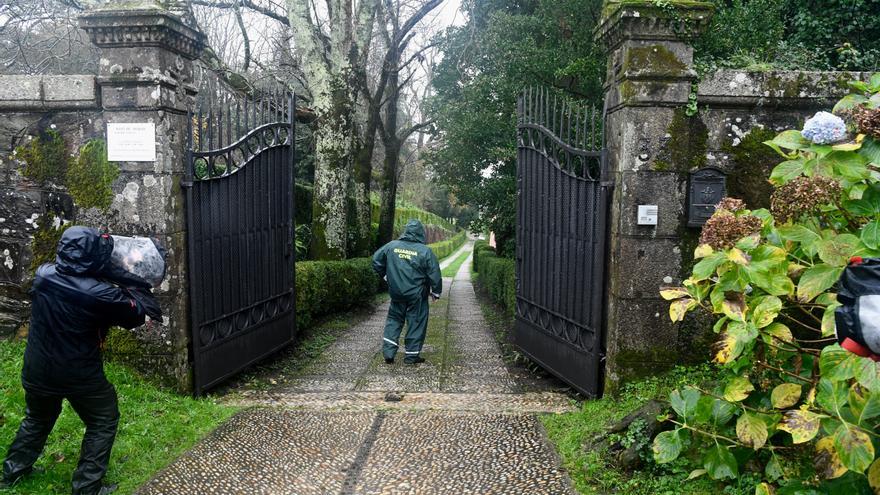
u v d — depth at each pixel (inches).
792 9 293.7
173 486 129.7
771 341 119.8
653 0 165.9
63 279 116.5
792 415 106.3
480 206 483.8
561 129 202.5
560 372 207.6
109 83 178.2
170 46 180.7
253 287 229.0
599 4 339.3
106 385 124.2
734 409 120.7
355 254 629.0
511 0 454.9
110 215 182.4
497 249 561.3
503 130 402.0
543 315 221.3
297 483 137.1
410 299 261.1
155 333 184.7
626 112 170.4
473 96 407.8
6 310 192.2
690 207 170.6
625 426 145.3
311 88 483.5
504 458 147.9
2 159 188.2
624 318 174.6
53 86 180.4
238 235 216.5
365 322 403.9
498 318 402.3
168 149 180.4
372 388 217.2
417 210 1449.3
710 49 233.5
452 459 148.8
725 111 171.9
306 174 679.1
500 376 235.1
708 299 156.7
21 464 122.4
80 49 589.3
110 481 128.3
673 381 168.7
